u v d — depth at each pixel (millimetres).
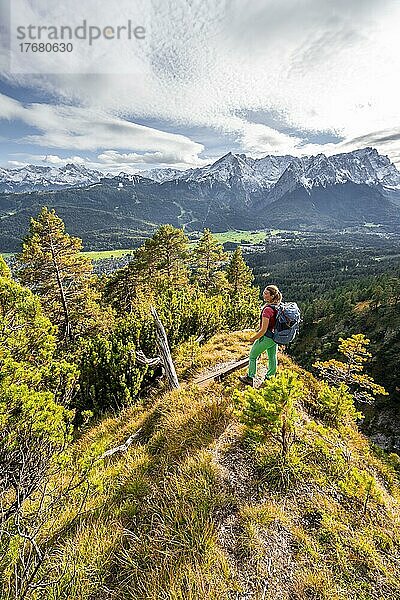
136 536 3521
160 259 29734
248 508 3740
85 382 8039
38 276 17938
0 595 2793
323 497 4094
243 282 40344
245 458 4492
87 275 19531
